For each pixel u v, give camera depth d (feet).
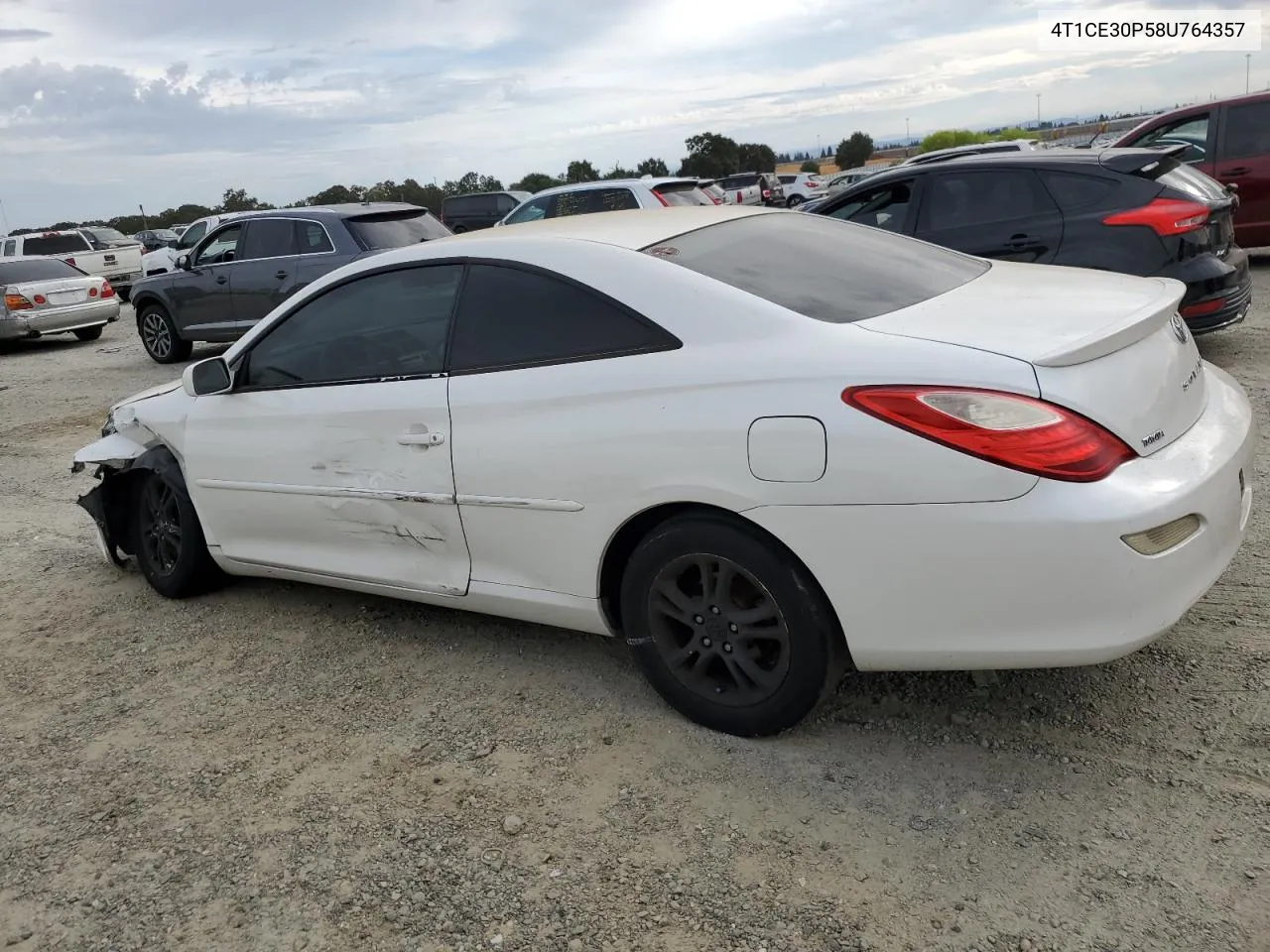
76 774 10.68
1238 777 8.63
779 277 10.19
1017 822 8.44
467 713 11.19
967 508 8.08
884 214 23.76
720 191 47.21
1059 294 10.02
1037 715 9.93
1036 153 22.53
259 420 13.16
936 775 9.18
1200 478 8.42
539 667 12.09
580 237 10.94
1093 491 7.88
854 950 7.27
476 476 10.91
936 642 8.54
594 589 10.46
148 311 41.09
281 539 13.55
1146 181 20.80
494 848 8.81
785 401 8.78
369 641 13.35
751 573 9.32
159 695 12.38
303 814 9.57
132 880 8.86
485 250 11.24
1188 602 8.29
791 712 9.56
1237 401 10.18
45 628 14.87
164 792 10.18
